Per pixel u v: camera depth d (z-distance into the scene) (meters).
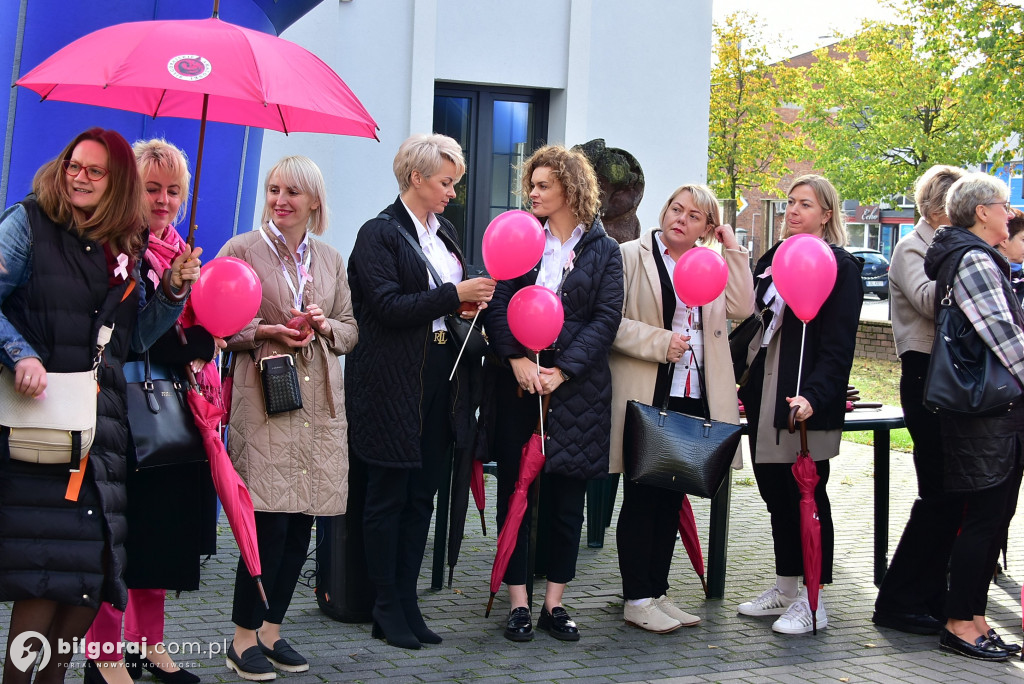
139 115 5.15
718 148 25.44
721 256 4.45
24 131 4.82
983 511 4.36
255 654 3.75
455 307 3.99
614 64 8.40
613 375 4.59
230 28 3.28
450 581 4.40
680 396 4.60
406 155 4.12
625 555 4.55
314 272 3.92
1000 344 4.20
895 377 14.22
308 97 3.23
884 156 25.00
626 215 6.50
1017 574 5.85
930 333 4.70
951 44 18.98
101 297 2.99
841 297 4.52
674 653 4.25
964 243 4.32
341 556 4.41
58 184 2.93
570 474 4.27
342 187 7.70
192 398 3.42
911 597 4.70
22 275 2.90
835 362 4.52
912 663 4.27
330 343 3.88
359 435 4.11
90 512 2.93
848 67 25.38
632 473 4.41
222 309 3.38
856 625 4.75
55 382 2.89
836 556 5.98
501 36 8.09
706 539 6.25
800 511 4.52
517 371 4.22
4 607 4.29
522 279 4.36
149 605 3.64
